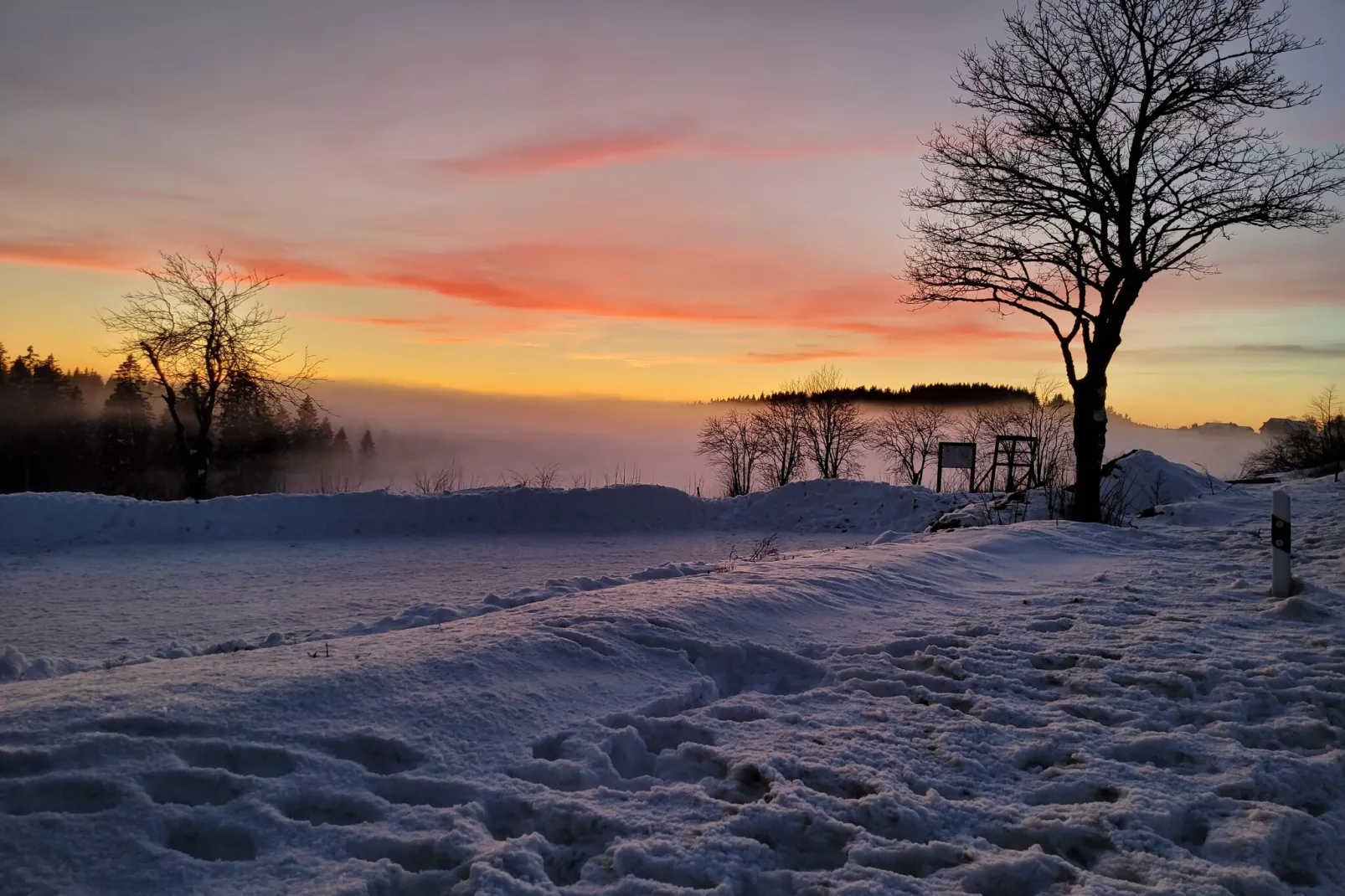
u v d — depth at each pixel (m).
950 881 3.35
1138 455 21.30
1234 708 5.34
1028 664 6.37
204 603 11.31
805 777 4.27
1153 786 4.20
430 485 23.98
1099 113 17.02
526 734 4.60
